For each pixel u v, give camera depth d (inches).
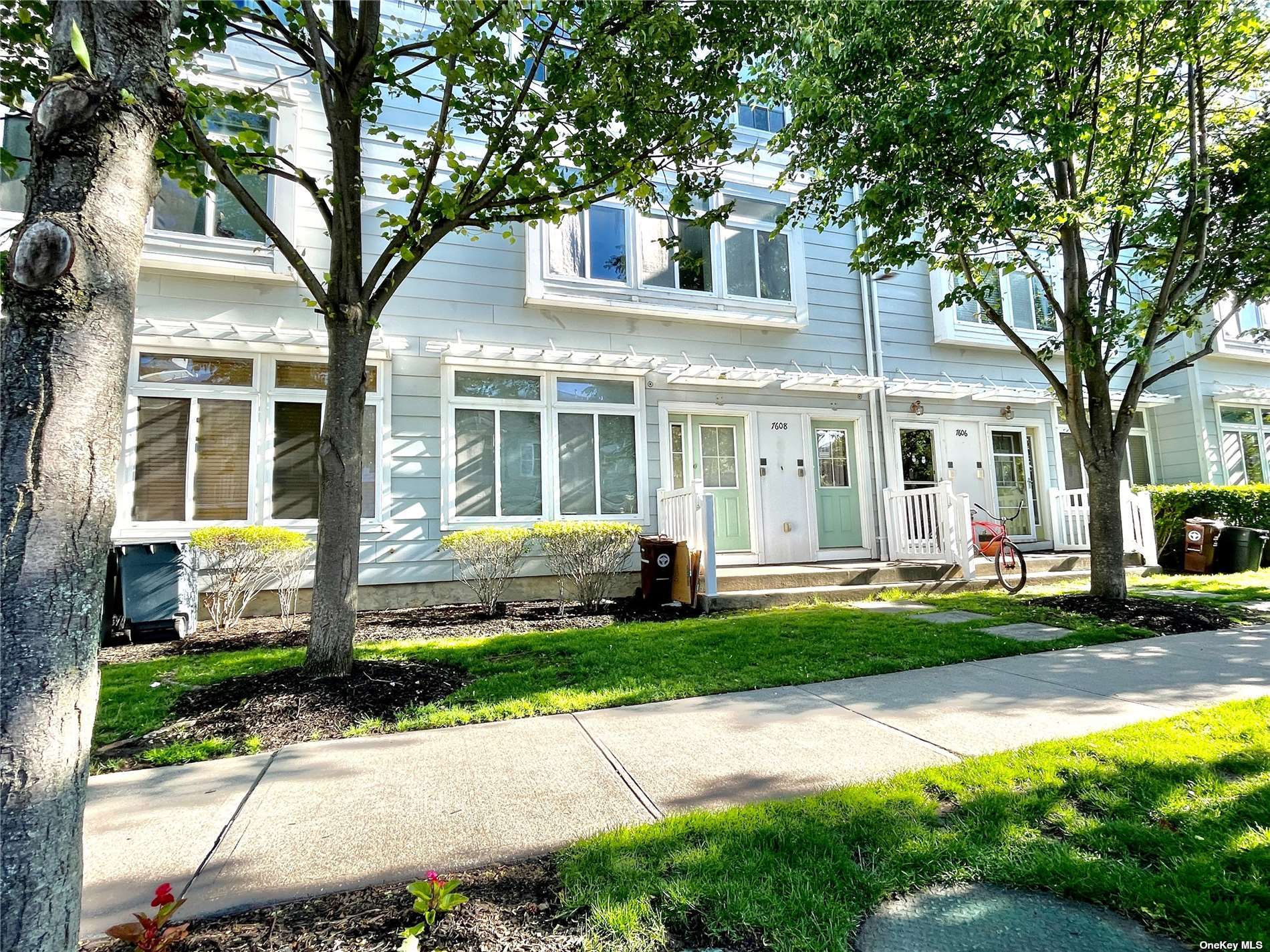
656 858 86.3
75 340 58.1
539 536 292.4
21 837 52.3
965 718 141.9
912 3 220.1
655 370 351.9
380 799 107.8
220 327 271.9
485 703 158.7
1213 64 255.9
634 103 184.4
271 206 292.4
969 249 278.4
